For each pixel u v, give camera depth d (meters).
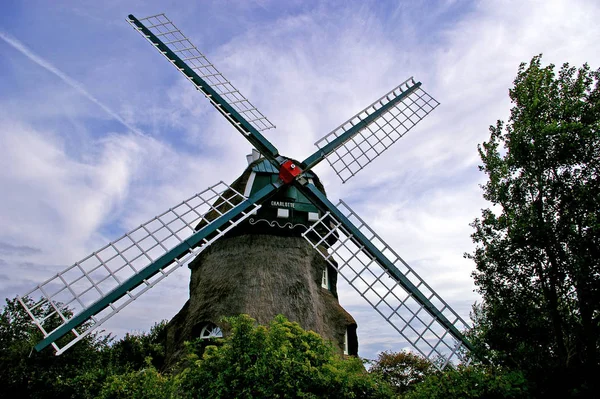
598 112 8.42
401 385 25.08
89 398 13.89
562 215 8.20
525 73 9.70
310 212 14.23
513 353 8.45
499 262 8.55
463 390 7.64
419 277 12.77
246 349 8.36
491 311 8.88
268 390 7.83
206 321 12.19
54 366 15.14
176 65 15.39
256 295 12.67
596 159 8.15
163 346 20.14
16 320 17.66
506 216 8.73
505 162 9.22
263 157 16.17
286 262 13.72
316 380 8.51
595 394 6.93
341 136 15.90
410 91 18.64
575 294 8.07
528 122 8.78
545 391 7.63
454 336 11.38
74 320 9.91
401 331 11.65
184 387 8.58
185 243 11.92
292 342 9.49
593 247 7.59
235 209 13.05
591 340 7.51
